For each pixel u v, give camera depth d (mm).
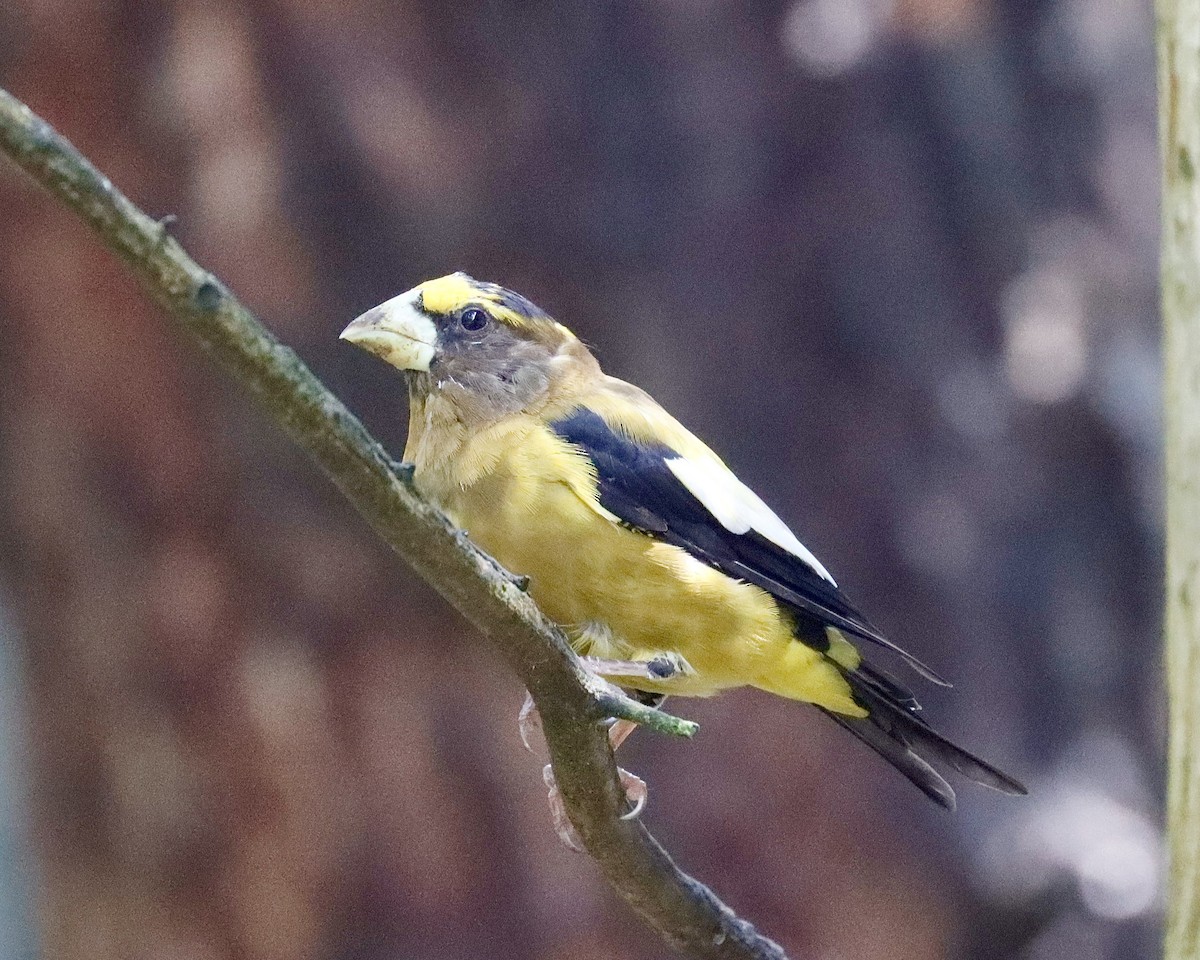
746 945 6465
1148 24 13477
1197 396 5602
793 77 12969
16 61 11633
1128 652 13453
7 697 12727
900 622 13344
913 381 13211
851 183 13094
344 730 12219
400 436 12461
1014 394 13297
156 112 11750
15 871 12898
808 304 13172
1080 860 12852
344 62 11922
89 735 12172
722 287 13008
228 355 4211
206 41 11672
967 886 12953
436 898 12211
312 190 12031
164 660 12094
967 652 13297
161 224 4020
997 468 13312
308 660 12211
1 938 12820
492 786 12312
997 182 13242
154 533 12078
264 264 11969
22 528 12141
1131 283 13281
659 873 6141
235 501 12156
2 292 11781
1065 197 13359
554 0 12531
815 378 13195
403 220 12211
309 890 12102
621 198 12742
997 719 13273
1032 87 13383
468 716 12383
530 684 5285
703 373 13039
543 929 12281
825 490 13258
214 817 12117
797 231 13094
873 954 12758
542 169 12570
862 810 12906
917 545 13258
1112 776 13242
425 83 12211
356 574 12305
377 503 4613
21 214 11641
